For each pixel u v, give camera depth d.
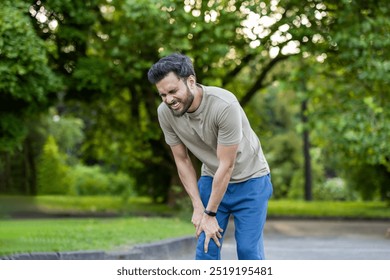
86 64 14.09
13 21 10.71
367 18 13.34
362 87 15.20
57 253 7.48
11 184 29.86
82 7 13.70
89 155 21.12
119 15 14.85
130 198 27.62
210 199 4.45
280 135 30.73
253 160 4.63
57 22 13.77
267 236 12.78
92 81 13.90
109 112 19.25
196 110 4.29
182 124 4.43
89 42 14.46
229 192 4.66
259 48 13.80
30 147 29.44
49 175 29.55
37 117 15.62
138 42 14.21
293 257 8.93
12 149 12.88
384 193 21.94
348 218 17.88
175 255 9.15
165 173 21.70
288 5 13.87
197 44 13.80
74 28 13.79
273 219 17.92
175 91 4.13
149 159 20.11
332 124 15.78
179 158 4.70
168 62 4.12
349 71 14.70
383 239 12.07
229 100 4.25
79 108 19.42
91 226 11.08
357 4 13.48
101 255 7.78
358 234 13.23
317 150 30.45
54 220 13.91
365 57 13.57
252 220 4.60
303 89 15.48
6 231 10.07
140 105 19.20
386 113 14.92
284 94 25.34
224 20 13.50
